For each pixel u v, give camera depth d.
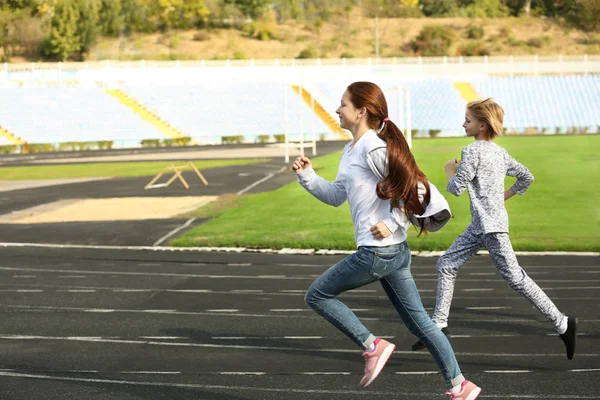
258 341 7.95
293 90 67.69
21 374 6.92
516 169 7.13
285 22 102.75
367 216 5.32
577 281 10.83
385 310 9.24
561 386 6.30
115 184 29.33
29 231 17.69
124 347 7.82
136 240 16.05
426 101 67.19
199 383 6.57
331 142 59.09
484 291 10.29
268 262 13.08
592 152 41.03
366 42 96.25
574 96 67.44
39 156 50.72
